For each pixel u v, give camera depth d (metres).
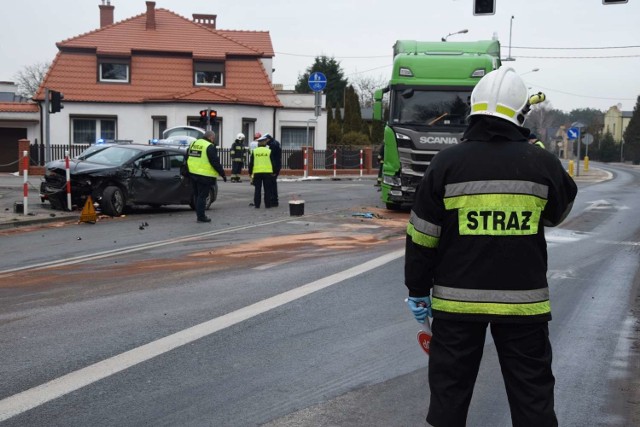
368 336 6.74
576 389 5.54
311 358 6.07
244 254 11.29
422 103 16.45
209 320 7.21
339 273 9.73
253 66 42.16
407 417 4.85
